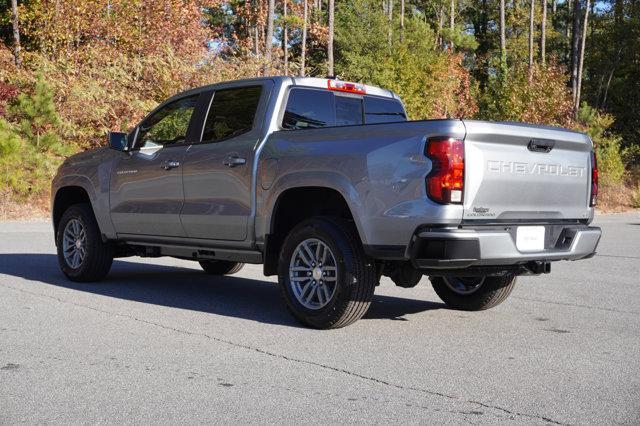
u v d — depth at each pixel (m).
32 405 3.80
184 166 6.84
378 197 5.32
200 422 3.55
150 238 7.34
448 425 3.52
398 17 54.44
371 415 3.66
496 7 70.12
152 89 24.66
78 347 5.02
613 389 4.14
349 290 5.51
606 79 56.47
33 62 26.06
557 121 33.72
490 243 5.15
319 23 51.22
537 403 3.87
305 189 5.91
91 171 7.94
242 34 55.62
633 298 7.53
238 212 6.34
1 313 6.20
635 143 52.00
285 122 6.37
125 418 3.61
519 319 6.29
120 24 27.75
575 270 9.93
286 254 5.88
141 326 5.75
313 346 5.14
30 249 11.34
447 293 6.82
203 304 6.83
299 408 3.76
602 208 28.80
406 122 5.30
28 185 18.70
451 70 40.28
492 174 5.24
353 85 6.95
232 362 4.67
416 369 4.54
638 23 54.56
